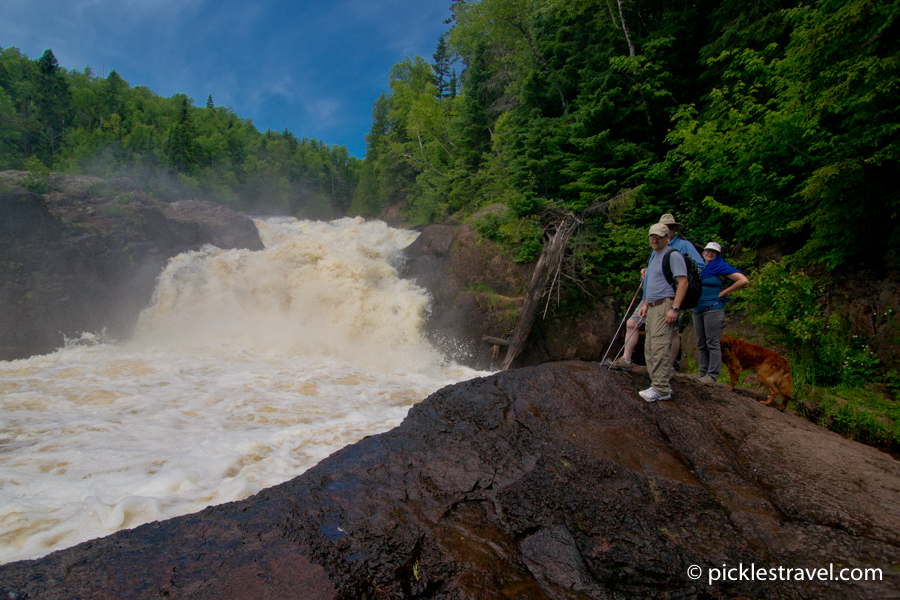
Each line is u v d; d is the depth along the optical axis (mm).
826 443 3734
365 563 2211
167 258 14469
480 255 14188
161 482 4348
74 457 4984
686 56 14469
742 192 10945
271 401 7715
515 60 18969
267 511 2631
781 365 4891
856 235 8297
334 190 79938
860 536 2586
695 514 2811
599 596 2189
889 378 7199
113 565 2100
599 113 13516
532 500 2881
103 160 34281
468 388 4625
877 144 7582
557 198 14883
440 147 26062
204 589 1941
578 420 3889
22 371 9062
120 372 9164
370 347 13289
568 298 13188
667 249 4336
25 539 3422
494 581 2234
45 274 11508
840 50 7562
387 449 3496
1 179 12242
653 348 4371
